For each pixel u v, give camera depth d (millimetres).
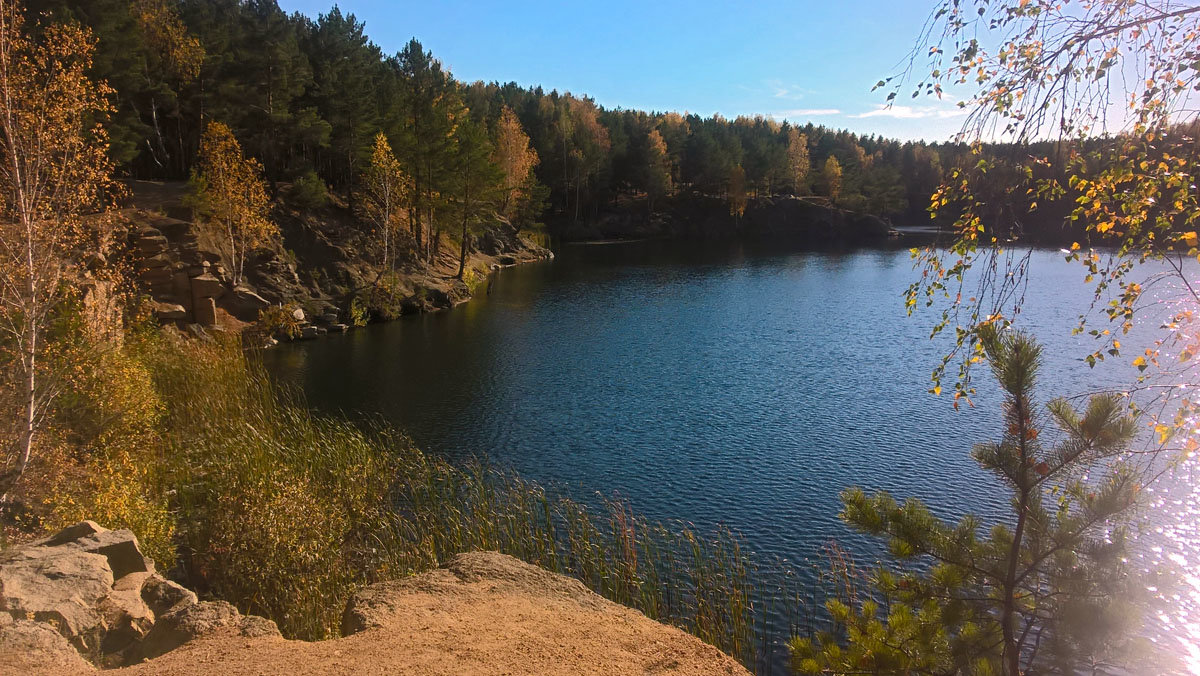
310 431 20531
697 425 26109
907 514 7352
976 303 5770
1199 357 5867
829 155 141625
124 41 38094
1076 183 5105
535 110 110750
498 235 81500
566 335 42625
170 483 16641
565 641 6629
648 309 51406
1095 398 6414
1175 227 5160
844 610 7566
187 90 49562
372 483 17141
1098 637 6293
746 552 16703
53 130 14469
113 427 15891
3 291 14086
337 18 69750
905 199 125750
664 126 134000
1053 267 67250
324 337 42469
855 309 50625
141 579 8477
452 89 74562
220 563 12836
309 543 12641
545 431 25609
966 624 7098
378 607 7262
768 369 34125
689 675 6094
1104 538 6727
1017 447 6766
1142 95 4879
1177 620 12578
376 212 55312
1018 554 6906
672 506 19375
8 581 7406
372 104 57938
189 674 5770
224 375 23094
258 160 55219
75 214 15125
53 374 14586
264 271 44156
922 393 29750
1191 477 16688
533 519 17672
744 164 121625
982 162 5180
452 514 17500
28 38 14586
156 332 25312
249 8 65875
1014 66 4969
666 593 14695
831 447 23734
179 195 44344
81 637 6977
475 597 7656
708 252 93062
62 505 12508
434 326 45719
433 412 27844
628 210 118625
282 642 6527
